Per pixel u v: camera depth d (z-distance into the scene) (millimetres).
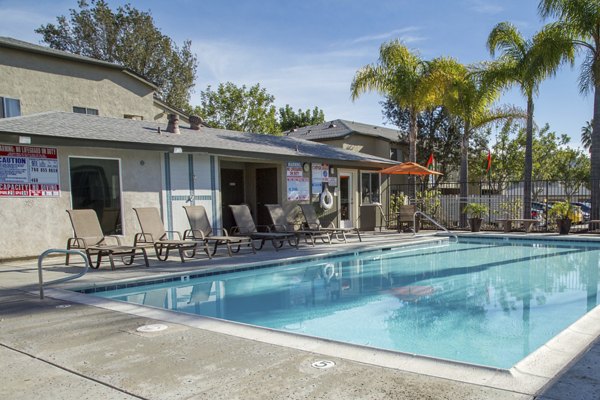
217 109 31125
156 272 8031
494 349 4672
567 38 14562
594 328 4160
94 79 18125
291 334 4109
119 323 4578
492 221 16938
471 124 19000
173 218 11867
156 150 10844
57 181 9812
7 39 16219
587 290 7527
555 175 37031
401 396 2748
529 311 6227
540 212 18141
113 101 18797
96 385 3055
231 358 3508
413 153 18656
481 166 29984
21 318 4797
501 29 17297
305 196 15438
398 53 18109
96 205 10477
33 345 3906
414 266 10055
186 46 33844
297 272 9391
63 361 3514
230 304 6770
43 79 16562
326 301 6949
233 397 2811
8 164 9094
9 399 2863
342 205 17266
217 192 12977
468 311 6246
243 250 11359
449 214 18906
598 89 14531
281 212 12820
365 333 5277
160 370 3291
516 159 30391
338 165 16531
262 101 31609
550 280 8398
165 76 32219
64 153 9914
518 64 16375
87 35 29656
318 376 3111
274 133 31719
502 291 7508
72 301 5586
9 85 15648
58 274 7754
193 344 3871
